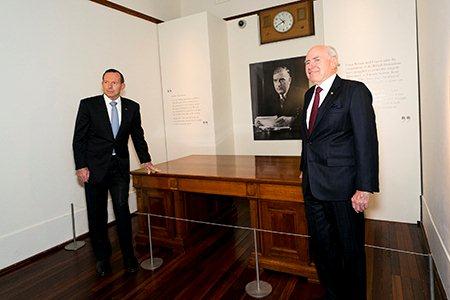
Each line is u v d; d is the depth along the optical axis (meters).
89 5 3.81
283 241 2.44
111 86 2.48
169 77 4.97
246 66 5.01
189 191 2.82
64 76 3.49
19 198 3.03
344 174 1.67
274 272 2.49
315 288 2.24
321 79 1.73
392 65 3.33
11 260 2.92
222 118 4.91
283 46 4.71
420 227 3.28
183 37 4.77
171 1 5.27
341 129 1.67
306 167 1.83
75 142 2.53
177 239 2.98
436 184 2.37
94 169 2.51
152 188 3.05
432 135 2.50
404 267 2.47
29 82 3.14
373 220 3.59
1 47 2.91
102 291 2.35
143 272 2.61
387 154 3.46
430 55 2.46
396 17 3.28
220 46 4.89
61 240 3.38
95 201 2.58
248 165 3.07
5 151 2.93
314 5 4.46
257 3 4.86
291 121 4.78
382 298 2.08
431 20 2.36
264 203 2.48
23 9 3.10
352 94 1.63
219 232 3.39
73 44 3.60
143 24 4.68
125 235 2.61
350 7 3.46
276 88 4.83
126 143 2.65
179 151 5.04
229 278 2.44
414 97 3.28
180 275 2.53
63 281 2.55
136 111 2.72
